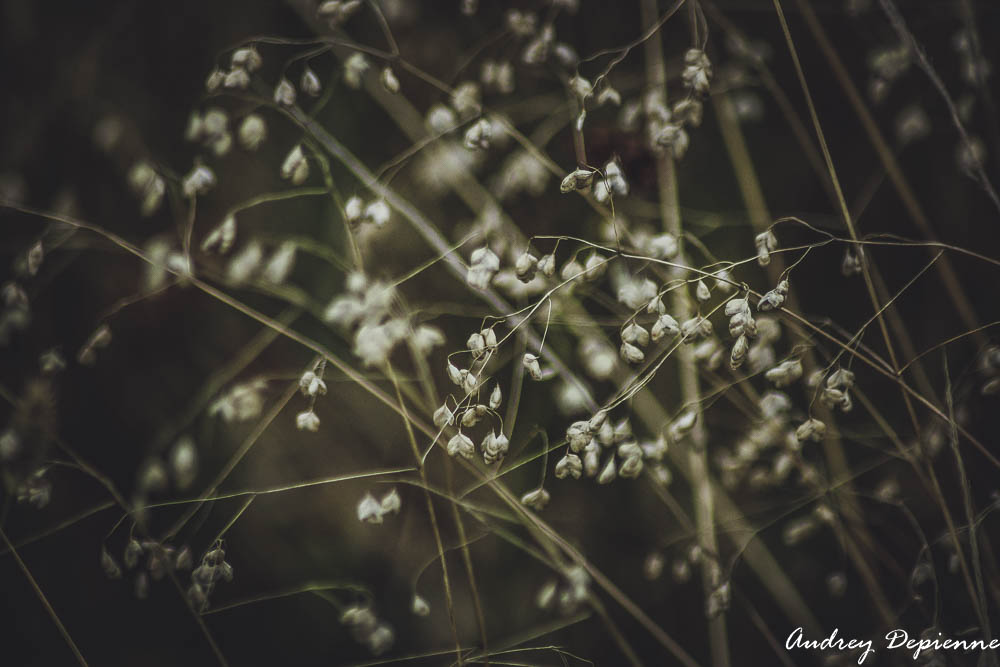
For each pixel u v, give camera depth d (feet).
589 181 1.38
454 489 1.61
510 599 1.59
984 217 1.61
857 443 1.61
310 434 1.62
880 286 1.57
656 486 1.57
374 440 1.62
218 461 1.62
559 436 1.60
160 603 1.60
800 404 1.60
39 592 1.46
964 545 1.53
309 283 1.63
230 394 1.48
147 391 1.63
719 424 1.61
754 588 1.59
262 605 1.60
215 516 1.61
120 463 1.62
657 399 1.61
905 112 1.56
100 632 1.59
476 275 1.39
